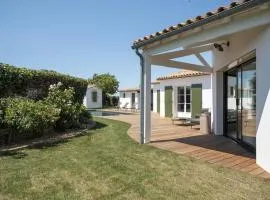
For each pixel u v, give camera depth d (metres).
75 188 4.18
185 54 8.70
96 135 9.52
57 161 5.75
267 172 5.00
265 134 5.10
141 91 8.07
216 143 8.08
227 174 4.89
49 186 4.26
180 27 6.15
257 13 4.82
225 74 9.88
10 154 6.36
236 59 7.17
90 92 37.31
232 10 4.79
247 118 7.34
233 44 7.40
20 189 4.12
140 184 4.37
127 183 4.41
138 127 12.27
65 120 10.00
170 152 6.74
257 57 5.45
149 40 7.29
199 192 4.04
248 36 6.10
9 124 7.33
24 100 8.62
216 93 9.93
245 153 6.66
